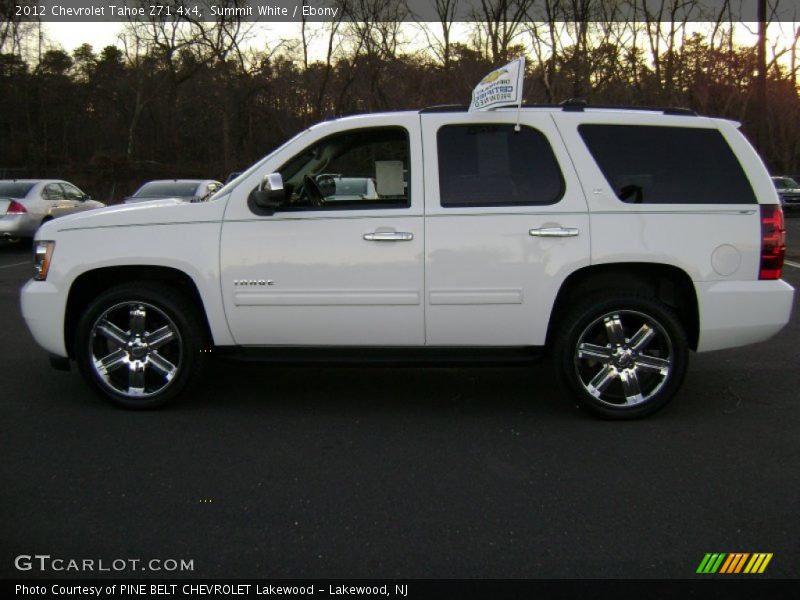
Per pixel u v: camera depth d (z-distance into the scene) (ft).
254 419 16.22
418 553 10.57
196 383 16.51
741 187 15.78
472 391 18.42
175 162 144.36
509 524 11.41
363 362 15.99
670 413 16.62
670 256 15.40
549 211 15.43
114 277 16.74
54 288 16.12
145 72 155.43
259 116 128.88
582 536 11.04
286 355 16.14
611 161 15.71
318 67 111.14
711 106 83.25
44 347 16.60
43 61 159.94
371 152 16.26
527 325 15.69
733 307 15.58
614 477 13.12
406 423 16.02
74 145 171.12
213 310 15.92
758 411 16.75
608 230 15.39
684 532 11.16
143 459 13.89
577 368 15.79
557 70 65.05
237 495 12.39
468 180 15.69
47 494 12.39
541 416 16.48
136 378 16.47
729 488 12.67
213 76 132.67
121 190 127.24
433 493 12.50
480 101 16.22
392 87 93.91
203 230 15.81
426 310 15.65
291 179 16.34
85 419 16.08
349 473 13.32
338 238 15.57
